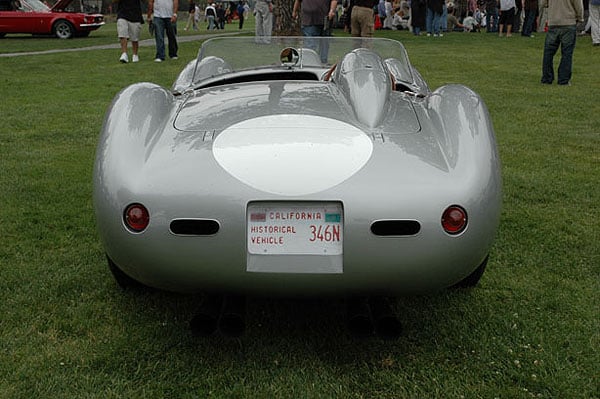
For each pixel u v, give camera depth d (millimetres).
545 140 5867
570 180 4602
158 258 2066
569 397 2074
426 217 2027
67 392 2072
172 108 2658
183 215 2020
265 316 2617
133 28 11680
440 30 20969
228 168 2082
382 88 2699
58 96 8203
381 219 2008
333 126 2350
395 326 2225
